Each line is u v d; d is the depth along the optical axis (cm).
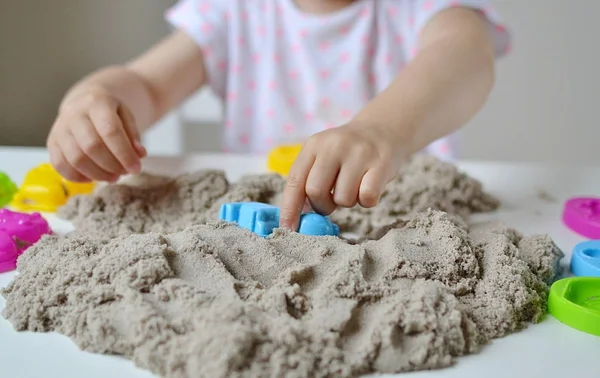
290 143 95
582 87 127
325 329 31
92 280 35
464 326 33
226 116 105
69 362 31
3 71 102
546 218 56
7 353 32
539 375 31
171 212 51
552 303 38
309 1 100
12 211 49
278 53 101
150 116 83
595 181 66
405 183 58
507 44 90
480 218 56
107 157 57
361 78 97
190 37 97
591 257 44
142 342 31
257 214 43
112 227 48
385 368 31
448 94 63
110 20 118
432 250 39
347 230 50
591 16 122
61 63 111
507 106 131
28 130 108
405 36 96
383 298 34
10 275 41
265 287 35
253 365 29
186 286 33
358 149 47
